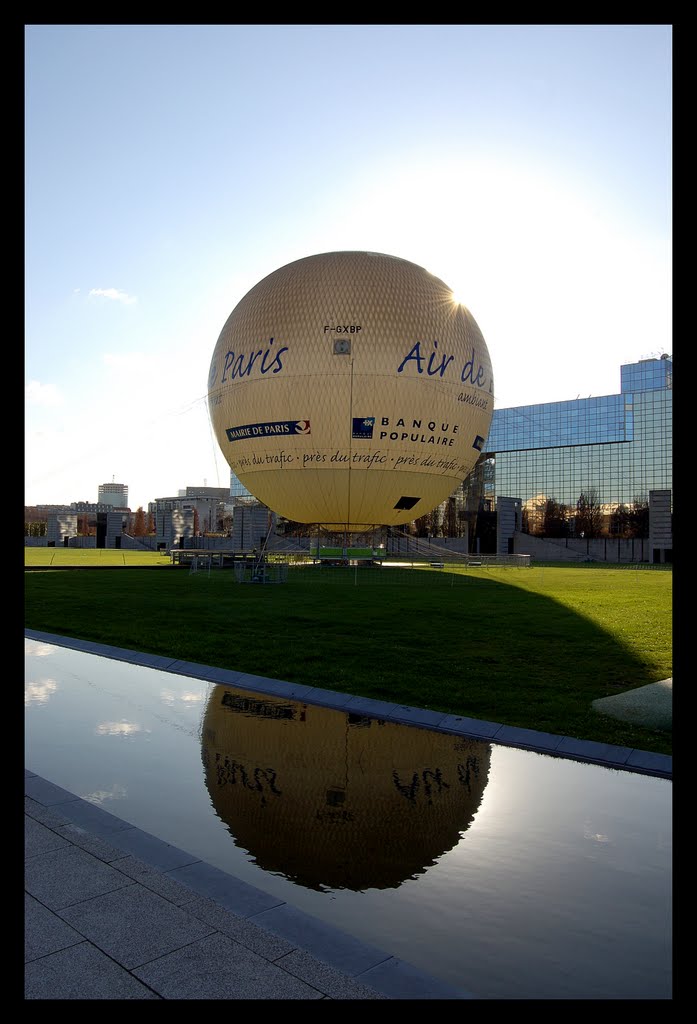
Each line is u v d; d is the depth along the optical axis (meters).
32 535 159.25
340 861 6.85
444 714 11.91
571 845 7.20
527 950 5.33
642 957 5.22
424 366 49.91
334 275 50.69
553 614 25.47
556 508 134.12
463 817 7.90
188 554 69.88
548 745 10.44
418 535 118.56
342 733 11.23
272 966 4.80
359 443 50.16
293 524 86.25
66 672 16.11
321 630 20.89
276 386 50.16
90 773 9.45
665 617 24.56
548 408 136.25
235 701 13.34
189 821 7.83
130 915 5.43
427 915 5.83
